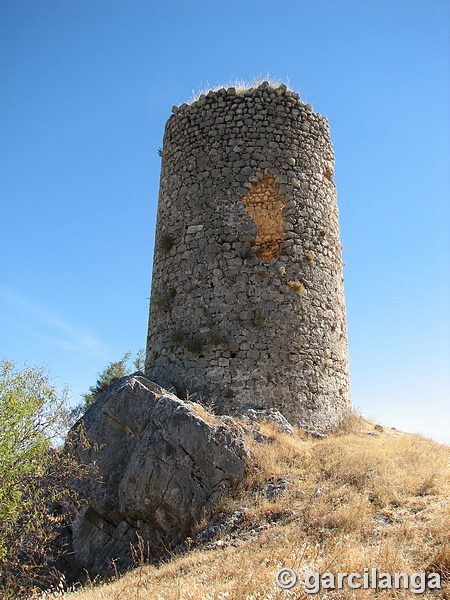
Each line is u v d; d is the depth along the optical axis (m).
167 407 13.53
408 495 10.20
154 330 17.73
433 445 14.16
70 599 9.38
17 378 11.33
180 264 17.36
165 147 19.17
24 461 10.91
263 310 16.33
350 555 7.84
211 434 12.78
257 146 17.58
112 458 13.55
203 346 16.27
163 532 12.22
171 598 7.73
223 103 18.00
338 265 18.44
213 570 8.77
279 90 18.22
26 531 10.85
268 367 15.93
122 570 11.70
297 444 13.84
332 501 10.52
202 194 17.48
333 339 17.31
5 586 10.54
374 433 16.41
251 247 16.95
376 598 6.77
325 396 16.52
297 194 17.53
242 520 10.99
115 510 12.96
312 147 18.30
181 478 12.43
